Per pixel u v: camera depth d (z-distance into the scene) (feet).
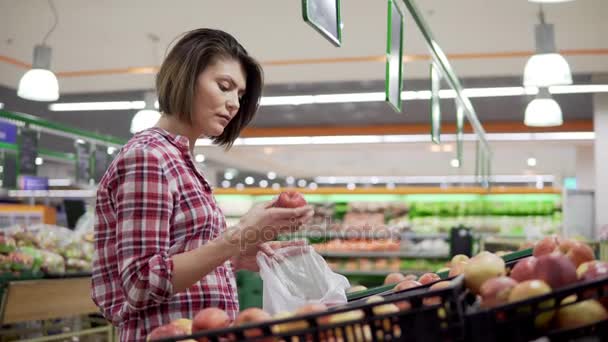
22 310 14.39
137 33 26.32
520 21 24.64
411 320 3.45
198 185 5.57
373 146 52.39
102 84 34.91
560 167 68.64
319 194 33.88
